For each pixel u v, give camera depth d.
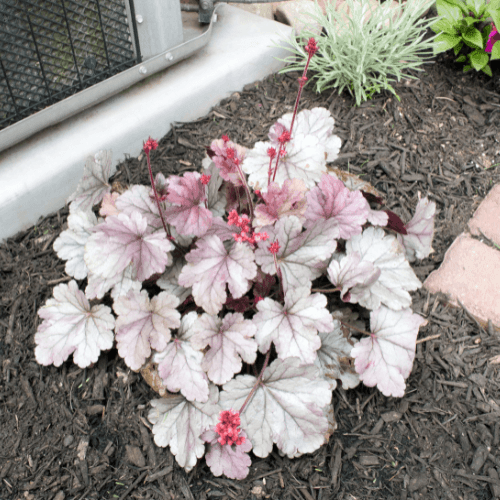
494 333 1.59
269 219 1.31
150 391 1.46
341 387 1.49
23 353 1.53
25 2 1.55
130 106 1.96
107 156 1.64
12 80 1.67
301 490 1.33
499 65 2.37
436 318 1.63
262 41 2.27
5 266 1.69
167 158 1.97
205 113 2.16
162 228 1.45
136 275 1.28
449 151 2.07
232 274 1.28
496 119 2.18
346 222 1.43
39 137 1.86
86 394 1.46
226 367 1.27
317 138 1.51
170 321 1.31
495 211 1.90
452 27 2.13
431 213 1.57
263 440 1.28
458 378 1.52
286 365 1.31
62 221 1.82
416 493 1.32
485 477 1.34
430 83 2.29
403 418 1.45
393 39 2.12
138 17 1.85
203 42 2.11
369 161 1.99
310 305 1.29
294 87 2.25
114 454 1.38
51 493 1.32
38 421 1.42
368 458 1.38
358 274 1.33
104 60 1.88
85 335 1.40
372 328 1.41
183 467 1.35
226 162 1.40
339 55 2.03
